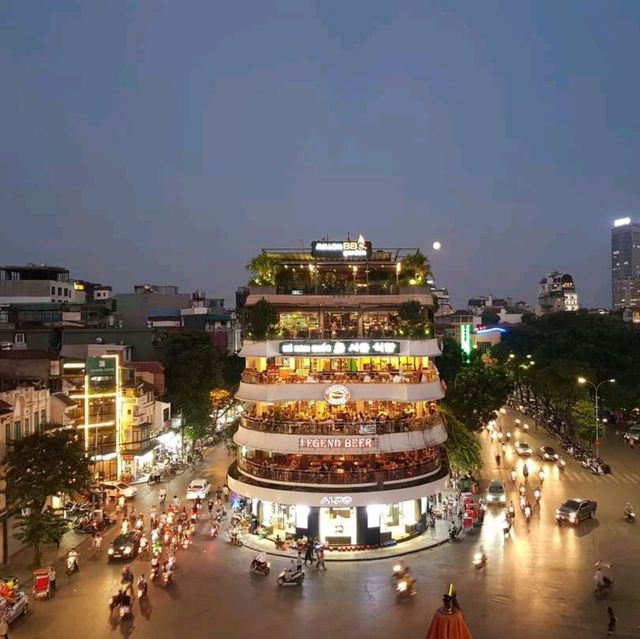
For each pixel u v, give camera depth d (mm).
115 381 59656
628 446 75750
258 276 48406
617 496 53625
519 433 87688
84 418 57969
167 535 43312
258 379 44594
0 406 42031
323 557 38375
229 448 59844
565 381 77812
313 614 31297
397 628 29547
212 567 38375
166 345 77312
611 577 35219
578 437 75438
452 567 37562
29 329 79812
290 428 42656
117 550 39719
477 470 62250
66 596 33906
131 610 31922
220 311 136125
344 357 44906
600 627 29141
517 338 123438
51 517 39219
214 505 51375
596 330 105688
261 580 36094
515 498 53375
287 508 43781
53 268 112062
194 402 72750
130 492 54594
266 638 28672
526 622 29703
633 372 87375
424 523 44875
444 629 20125
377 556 39719
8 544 40281
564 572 36250
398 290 48031
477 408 66750
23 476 38500
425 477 43969
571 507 46188
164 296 121688
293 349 43281
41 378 52844
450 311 191875
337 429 42406
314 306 45812
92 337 80312
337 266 49562
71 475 40125
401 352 43219
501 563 37969
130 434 61250
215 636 28938
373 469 42312
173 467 64500
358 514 41625
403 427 43156
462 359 95438
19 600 31016
